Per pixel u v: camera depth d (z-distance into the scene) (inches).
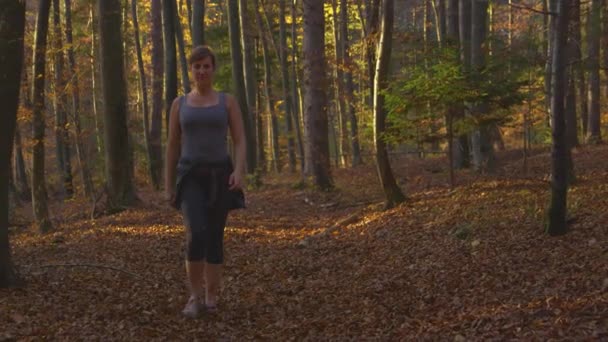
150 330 193.8
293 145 1263.5
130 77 1244.5
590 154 692.1
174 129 205.6
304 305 237.1
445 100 449.4
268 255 353.1
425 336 187.9
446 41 483.5
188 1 1207.6
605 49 507.8
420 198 474.3
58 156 1112.8
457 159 738.8
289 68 1283.2
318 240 399.5
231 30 831.7
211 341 190.4
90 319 202.4
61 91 713.0
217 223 208.2
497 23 1081.4
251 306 232.8
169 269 302.5
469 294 232.4
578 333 170.7
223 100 204.4
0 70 222.2
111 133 558.3
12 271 233.1
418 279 266.7
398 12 1029.8
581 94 1026.7
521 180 489.4
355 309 230.1
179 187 203.5
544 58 516.4
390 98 458.0
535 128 780.0
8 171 228.7
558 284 224.7
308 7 665.6
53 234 457.4
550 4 479.8
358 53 1075.3
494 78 469.7
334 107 1430.9
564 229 299.0
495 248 296.5
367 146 1220.5
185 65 923.4
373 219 435.8
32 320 196.2
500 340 174.9
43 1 474.6
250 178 786.2
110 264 306.3
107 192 560.4
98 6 553.0
